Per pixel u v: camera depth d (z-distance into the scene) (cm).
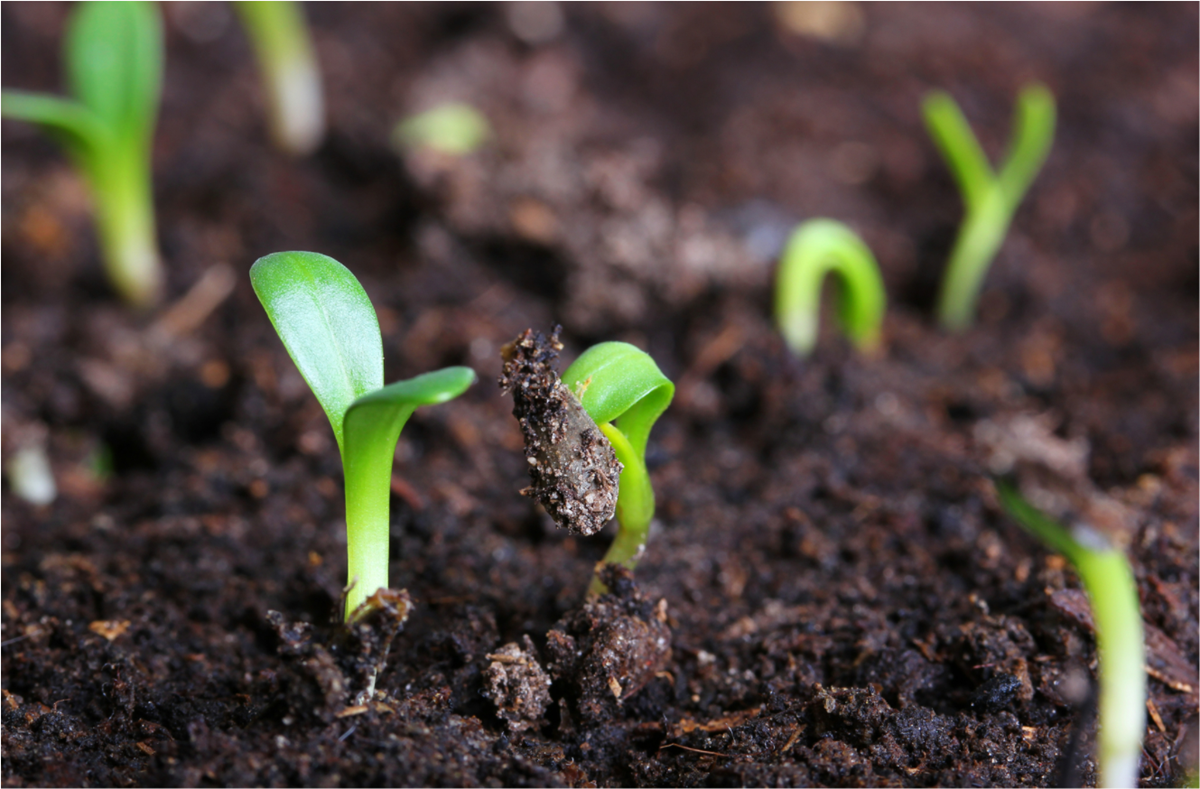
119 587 19
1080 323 24
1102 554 16
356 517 17
